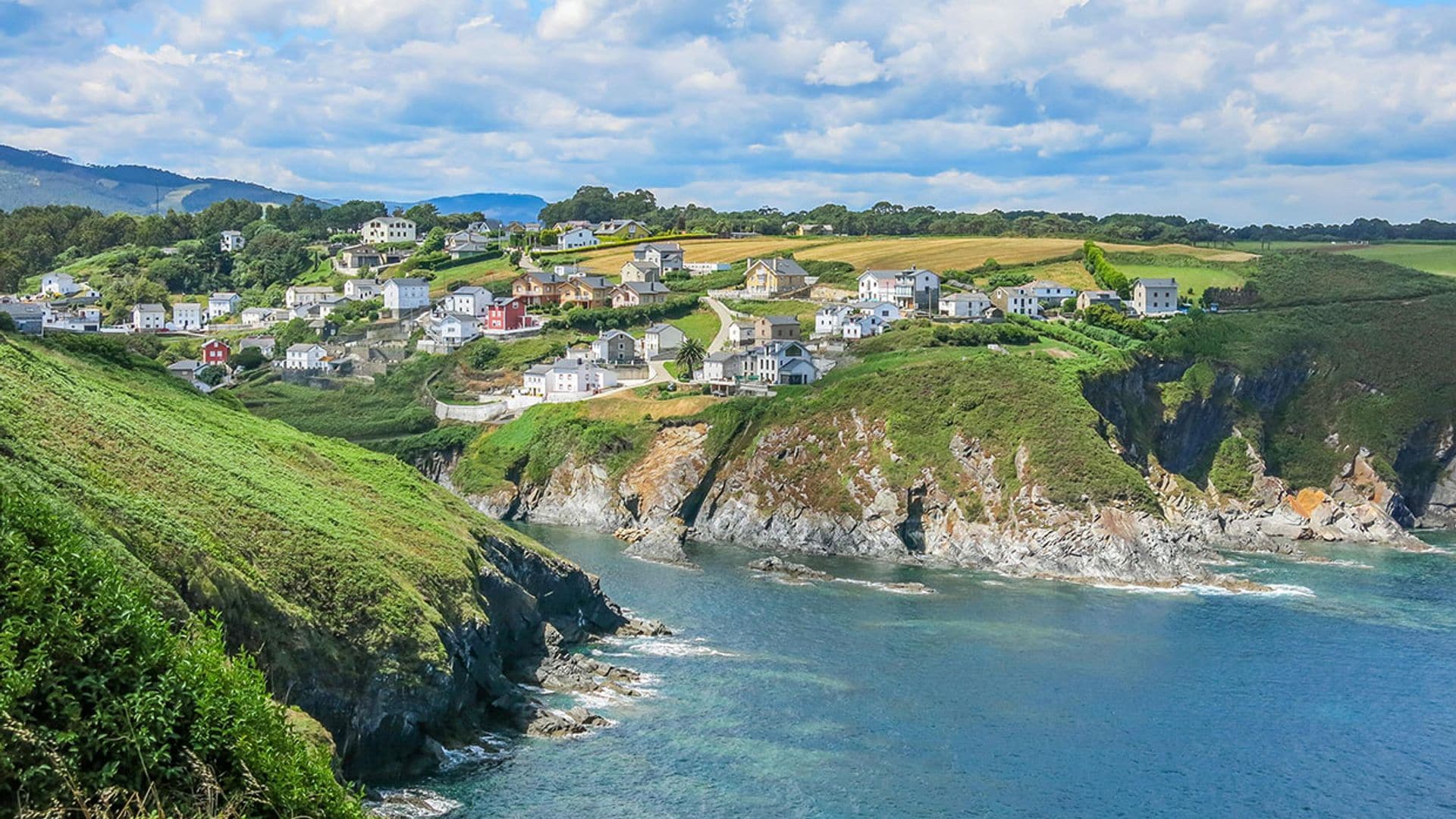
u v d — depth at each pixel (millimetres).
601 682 118938
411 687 97312
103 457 100062
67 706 49750
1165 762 102500
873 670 125062
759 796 92812
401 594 103500
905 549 185500
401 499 135375
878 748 103438
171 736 51375
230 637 87875
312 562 101312
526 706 108250
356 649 96500
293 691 90125
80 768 48844
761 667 125562
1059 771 99875
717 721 109000
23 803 46344
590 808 89750
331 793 55438
